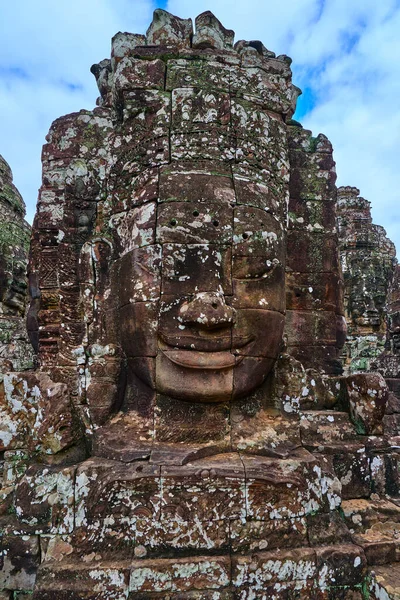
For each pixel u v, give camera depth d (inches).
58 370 132.1
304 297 155.2
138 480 99.3
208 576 94.3
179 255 112.6
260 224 119.2
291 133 161.0
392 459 130.7
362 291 502.6
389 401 179.5
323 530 105.5
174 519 98.3
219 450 111.8
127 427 115.6
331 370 154.2
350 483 125.3
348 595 100.8
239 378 113.0
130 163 125.0
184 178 116.7
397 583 95.7
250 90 130.6
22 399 119.5
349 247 527.5
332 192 161.0
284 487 103.3
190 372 110.5
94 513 99.3
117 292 126.0
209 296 108.9
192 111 122.6
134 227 118.6
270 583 96.4
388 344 268.4
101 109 162.6
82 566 94.2
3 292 358.9
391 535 113.0
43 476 105.0
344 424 133.3
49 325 160.6
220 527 99.0
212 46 133.6
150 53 128.2
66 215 141.6
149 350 112.3
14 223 387.5
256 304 115.3
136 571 92.6
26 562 100.9
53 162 165.0
